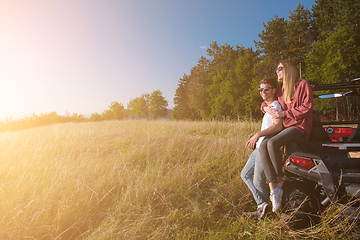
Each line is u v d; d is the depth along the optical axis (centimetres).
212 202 303
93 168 425
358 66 2172
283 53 3238
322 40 2761
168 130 860
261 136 249
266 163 230
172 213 270
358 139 301
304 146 254
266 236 222
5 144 652
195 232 236
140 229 239
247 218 256
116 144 650
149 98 6344
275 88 273
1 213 258
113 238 225
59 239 236
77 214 270
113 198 312
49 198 294
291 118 237
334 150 247
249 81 3117
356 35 2375
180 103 7262
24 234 235
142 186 333
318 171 214
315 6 3138
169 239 230
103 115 6506
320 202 233
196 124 1052
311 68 2428
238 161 443
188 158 498
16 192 306
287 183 241
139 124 1183
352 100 1681
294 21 3172
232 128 887
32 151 555
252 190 269
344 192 206
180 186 340
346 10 2545
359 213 201
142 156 518
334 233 208
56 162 444
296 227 217
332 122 268
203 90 4938
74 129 923
